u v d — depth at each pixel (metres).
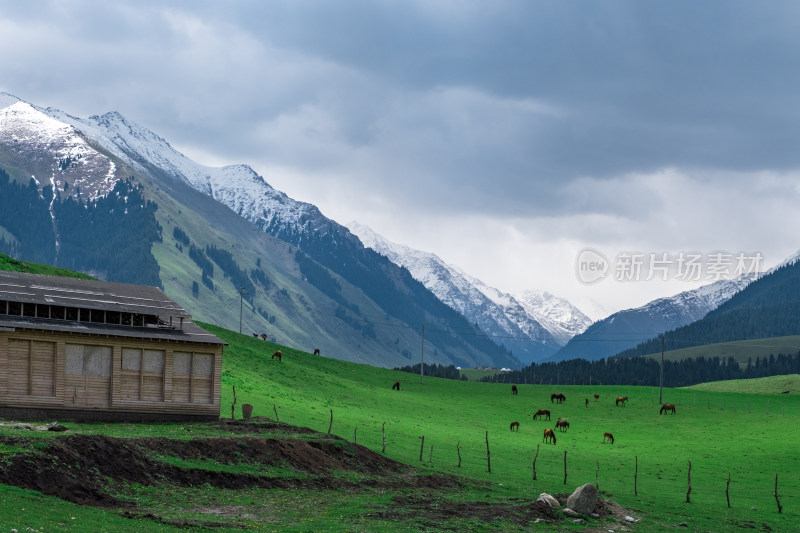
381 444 80.62
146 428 62.84
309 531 42.25
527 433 113.62
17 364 62.88
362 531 43.19
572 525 51.78
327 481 56.88
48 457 44.16
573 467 86.81
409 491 58.06
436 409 127.62
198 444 55.09
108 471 46.56
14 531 33.25
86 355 66.06
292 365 135.62
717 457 99.62
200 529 39.94
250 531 40.62
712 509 66.81
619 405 147.62
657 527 54.72
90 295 72.44
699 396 165.75
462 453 85.81
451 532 45.81
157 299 76.81
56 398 64.06
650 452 102.88
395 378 163.12
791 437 114.44
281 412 88.19
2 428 51.44
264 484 52.81
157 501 44.94
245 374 108.75
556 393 158.12
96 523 37.06
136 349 68.56
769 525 61.53
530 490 66.31
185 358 71.12
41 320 66.81
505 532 47.56
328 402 107.94
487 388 165.88
